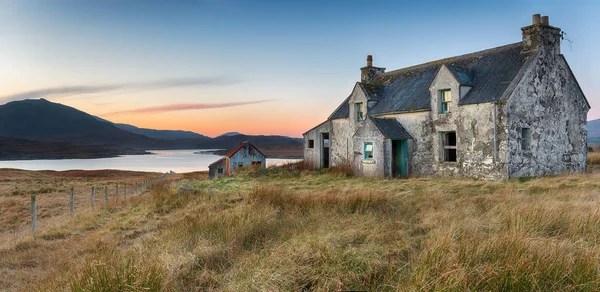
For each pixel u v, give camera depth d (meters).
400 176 23.22
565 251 5.58
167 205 14.91
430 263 5.42
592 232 6.88
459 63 24.19
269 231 8.78
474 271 5.10
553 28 20.47
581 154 21.89
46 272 7.44
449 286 4.54
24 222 16.98
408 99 24.55
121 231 11.45
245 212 9.95
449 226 7.73
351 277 5.43
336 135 29.11
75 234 11.74
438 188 15.32
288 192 13.78
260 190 13.49
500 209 9.52
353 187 16.52
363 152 24.05
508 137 18.28
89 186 40.59
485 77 20.95
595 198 11.13
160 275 5.64
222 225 9.09
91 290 5.32
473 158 19.73
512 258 5.28
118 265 6.02
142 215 13.55
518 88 18.86
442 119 21.42
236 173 28.38
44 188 35.12
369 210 10.72
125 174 84.69
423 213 9.93
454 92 20.72
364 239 7.38
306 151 31.41
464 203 11.10
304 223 9.30
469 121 19.94
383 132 22.62
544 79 20.06
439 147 21.64
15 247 10.18
